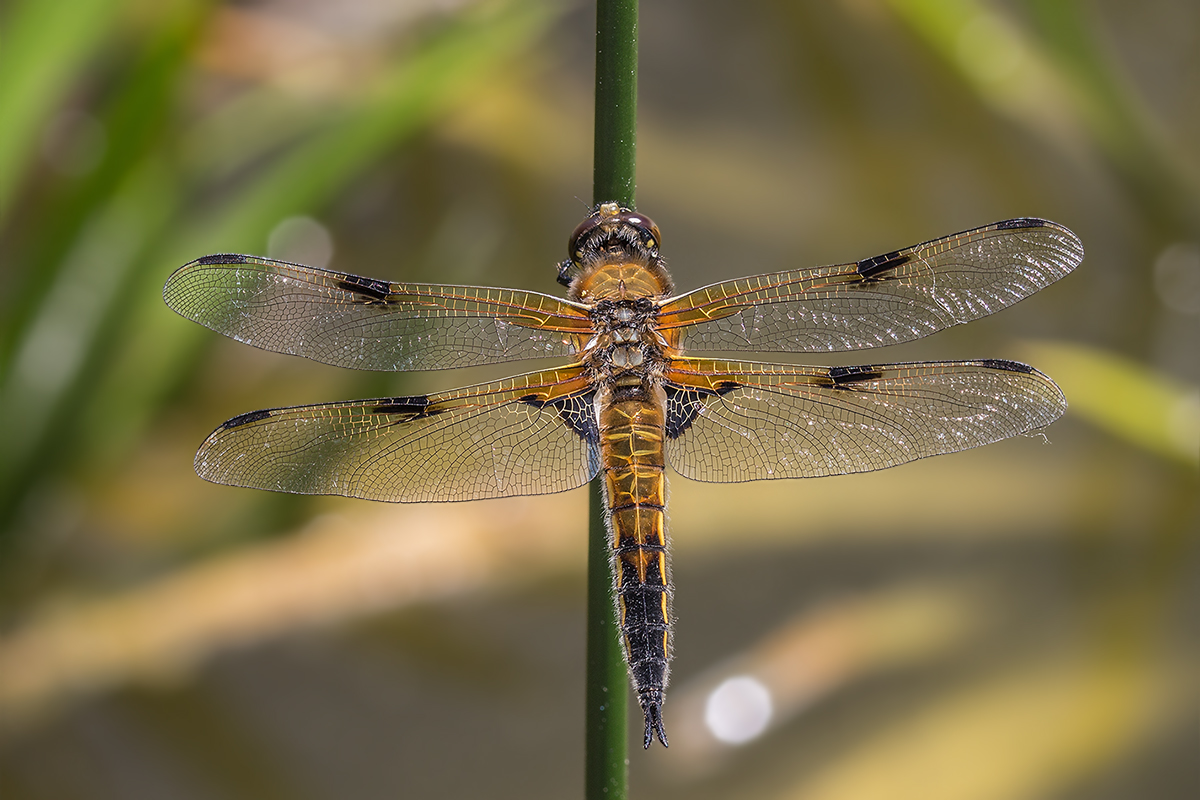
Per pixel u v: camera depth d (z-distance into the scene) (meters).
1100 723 0.86
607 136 0.80
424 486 0.81
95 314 0.87
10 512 0.87
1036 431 0.81
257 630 0.87
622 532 0.81
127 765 0.86
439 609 0.87
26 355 0.87
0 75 0.86
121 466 0.88
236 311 0.81
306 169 0.88
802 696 0.87
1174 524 0.88
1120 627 0.87
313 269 0.81
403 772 0.86
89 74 0.89
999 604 0.87
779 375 0.82
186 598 0.87
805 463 0.82
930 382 0.82
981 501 0.88
